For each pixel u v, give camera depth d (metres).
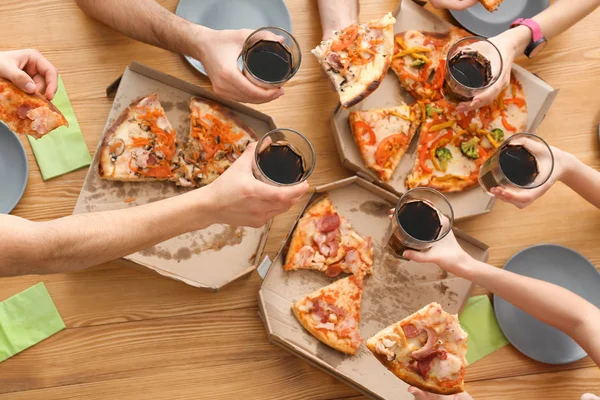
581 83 1.39
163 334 1.26
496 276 1.22
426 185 1.30
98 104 1.30
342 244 1.26
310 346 1.24
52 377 1.23
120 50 1.31
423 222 1.20
